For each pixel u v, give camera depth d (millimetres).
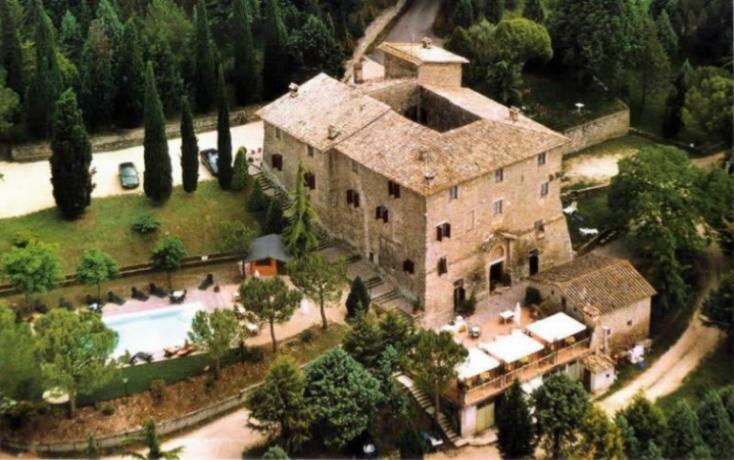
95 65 155000
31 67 155375
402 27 189375
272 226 136125
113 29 164500
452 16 186125
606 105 169625
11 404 109688
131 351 120062
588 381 123500
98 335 109250
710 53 187500
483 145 129625
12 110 147500
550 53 168750
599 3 169000
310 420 107812
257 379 116625
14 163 148000
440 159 126438
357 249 135625
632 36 171750
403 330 116625
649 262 136000
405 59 149125
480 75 163875
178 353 119375
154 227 136000
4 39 152875
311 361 117688
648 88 172750
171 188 140375
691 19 190125
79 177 134625
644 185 137375
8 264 122500
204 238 137375
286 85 164500
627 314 127812
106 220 136875
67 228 135250
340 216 136875
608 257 134250
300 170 129375
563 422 108500
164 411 112438
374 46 184000
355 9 184875
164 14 166375
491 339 125375
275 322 119500
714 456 109125
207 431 111875
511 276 134250
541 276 131000
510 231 132750
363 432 110812
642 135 171500
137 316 125875
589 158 164500
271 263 132375
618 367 127000
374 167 127875
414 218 125312
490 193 128875
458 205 126250
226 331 113125
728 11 185125
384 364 112938
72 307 126875
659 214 135125
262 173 147125
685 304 136125
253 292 117062
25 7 175375
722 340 132250
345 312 127250
